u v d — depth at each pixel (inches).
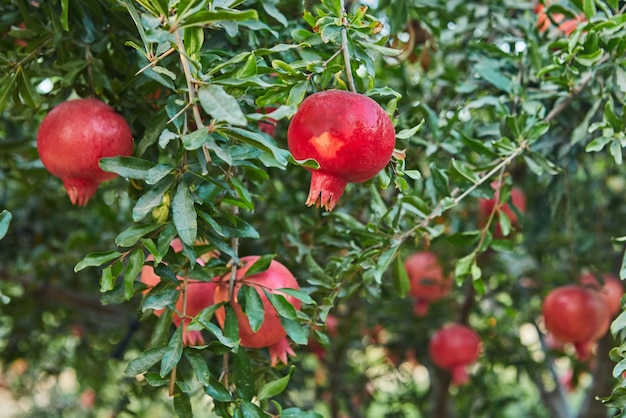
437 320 81.4
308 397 94.0
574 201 69.2
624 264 38.5
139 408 89.0
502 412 94.5
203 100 32.5
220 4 35.6
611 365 69.9
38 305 74.4
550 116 47.4
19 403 118.6
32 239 74.1
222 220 38.4
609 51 44.3
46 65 47.4
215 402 37.7
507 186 46.1
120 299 38.5
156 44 39.4
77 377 87.0
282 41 46.4
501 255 76.0
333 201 35.4
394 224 44.6
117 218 71.3
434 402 85.3
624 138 42.1
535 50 48.9
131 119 44.3
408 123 51.6
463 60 59.6
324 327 43.0
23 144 55.4
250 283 38.3
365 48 38.8
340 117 34.6
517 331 83.5
